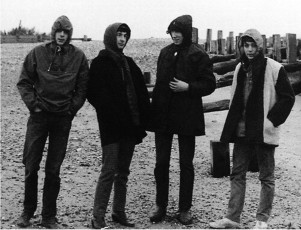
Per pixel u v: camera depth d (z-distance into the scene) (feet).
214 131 34.27
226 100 32.63
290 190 22.21
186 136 17.69
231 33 44.96
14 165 24.41
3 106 42.04
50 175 16.72
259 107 16.61
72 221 17.53
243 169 17.34
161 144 17.95
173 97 17.70
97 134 31.96
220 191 21.71
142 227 17.24
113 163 16.83
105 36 17.30
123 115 16.80
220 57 42.24
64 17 16.30
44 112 16.26
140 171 24.39
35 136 16.39
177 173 24.34
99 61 17.01
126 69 17.21
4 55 76.59
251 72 16.88
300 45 41.06
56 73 16.22
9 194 20.08
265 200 16.89
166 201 18.03
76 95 16.70
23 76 16.37
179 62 17.76
